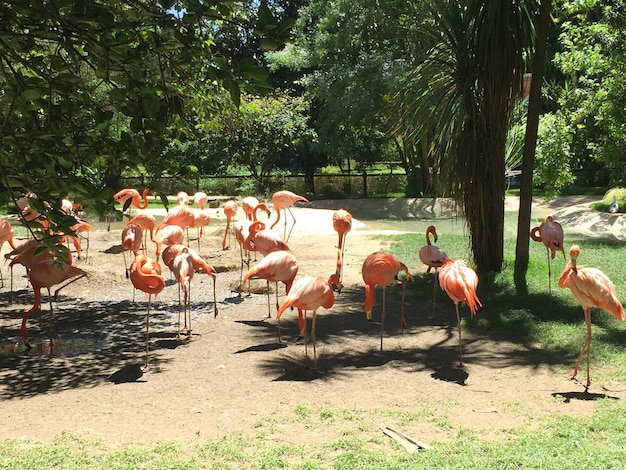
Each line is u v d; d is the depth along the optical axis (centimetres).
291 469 419
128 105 282
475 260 1034
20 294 1023
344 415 519
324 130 2486
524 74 1008
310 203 2427
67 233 290
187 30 287
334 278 670
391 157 3538
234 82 271
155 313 902
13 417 528
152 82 323
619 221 1661
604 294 555
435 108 955
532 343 722
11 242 1038
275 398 565
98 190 291
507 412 527
